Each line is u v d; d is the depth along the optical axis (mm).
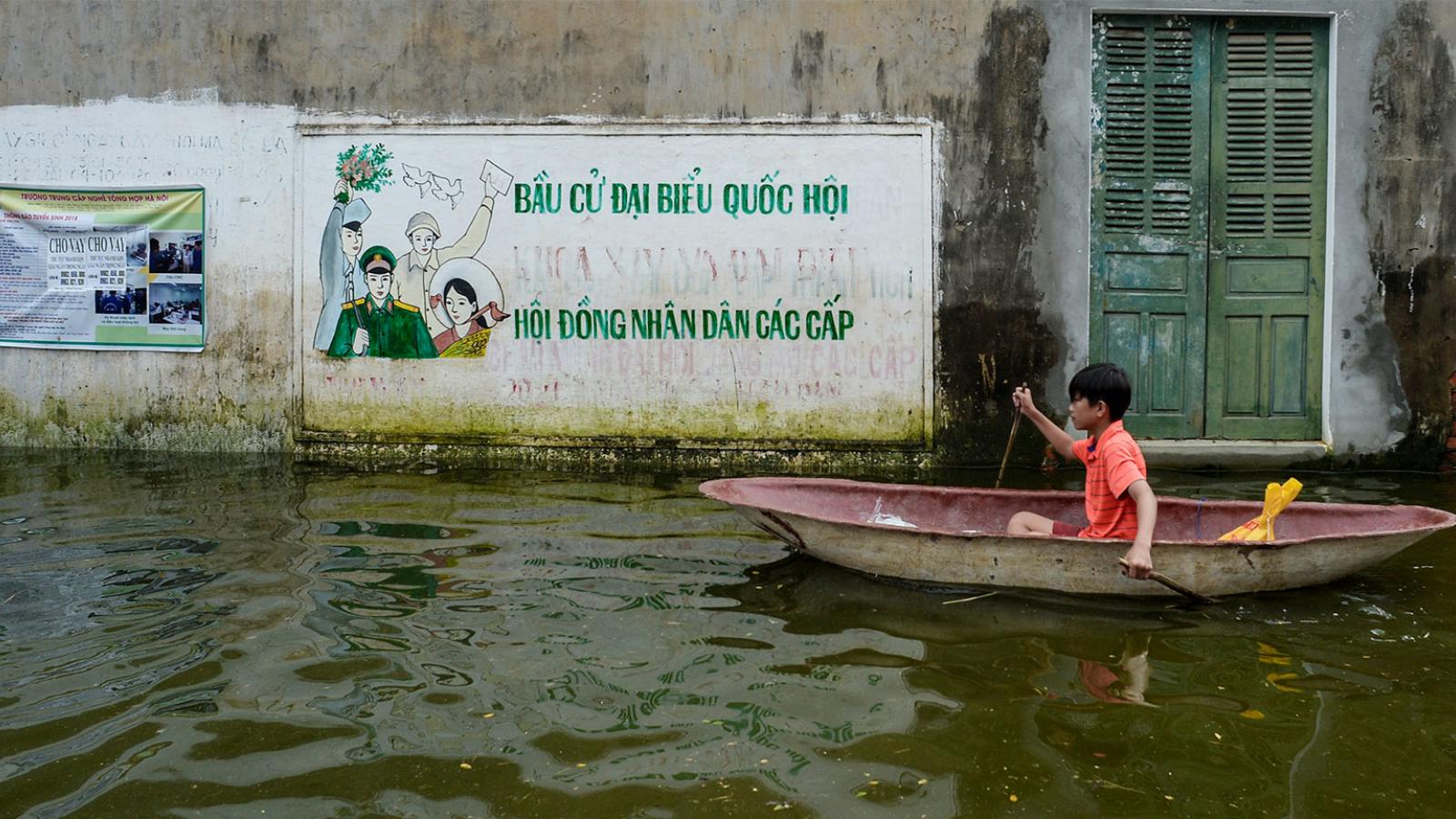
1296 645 3383
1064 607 3762
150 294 7094
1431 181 6699
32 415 7246
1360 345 6758
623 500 5598
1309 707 2898
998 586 3936
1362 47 6648
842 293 6848
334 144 6965
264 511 5258
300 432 7066
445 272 6953
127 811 2320
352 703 2879
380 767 2520
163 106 7020
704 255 6895
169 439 7156
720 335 6910
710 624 3545
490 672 3107
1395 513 4246
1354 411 6762
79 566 4172
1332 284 6750
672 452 6961
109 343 7145
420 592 3861
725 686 3018
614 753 2598
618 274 6918
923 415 6848
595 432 6980
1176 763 2568
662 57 6855
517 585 3965
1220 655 3285
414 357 7000
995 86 6742
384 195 6961
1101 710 2871
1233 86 6781
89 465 6605
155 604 3703
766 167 6852
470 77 6914
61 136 7082
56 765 2520
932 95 6773
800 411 6906
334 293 7004
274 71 6965
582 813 2316
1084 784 2461
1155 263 6844
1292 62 6762
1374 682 3070
